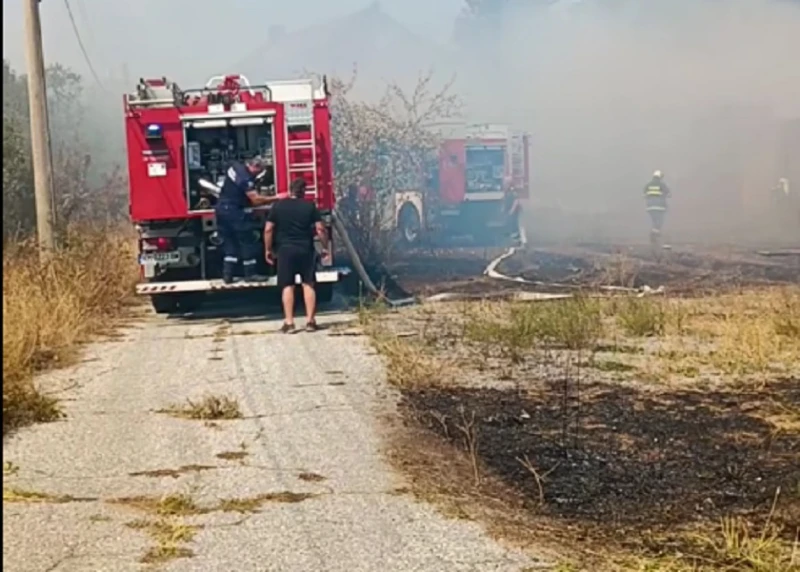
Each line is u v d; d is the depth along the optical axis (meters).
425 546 5.32
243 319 14.10
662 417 8.07
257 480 6.51
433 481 6.46
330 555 5.21
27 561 5.16
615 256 19.66
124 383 9.68
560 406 8.46
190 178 14.26
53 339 11.25
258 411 8.38
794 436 7.46
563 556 5.16
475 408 8.39
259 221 14.03
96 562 5.14
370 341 11.64
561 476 6.58
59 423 8.09
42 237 14.94
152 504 6.06
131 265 17.19
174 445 7.39
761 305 13.16
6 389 8.33
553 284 16.75
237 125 14.17
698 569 4.98
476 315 12.66
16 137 19.92
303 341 11.86
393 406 8.48
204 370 10.24
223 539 5.46
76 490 6.35
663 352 10.59
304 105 14.17
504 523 5.69
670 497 6.14
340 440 7.44
